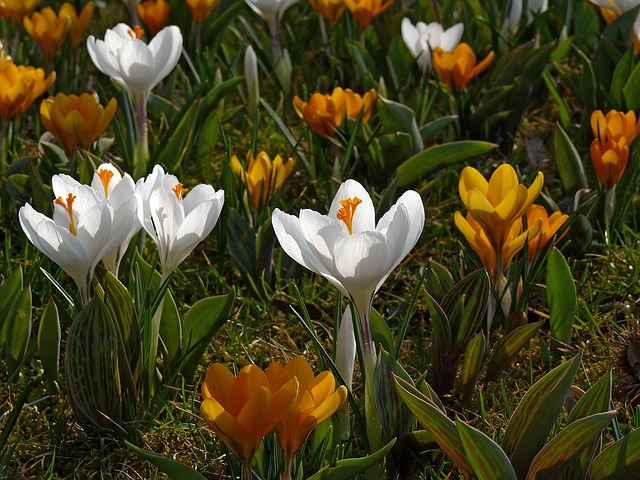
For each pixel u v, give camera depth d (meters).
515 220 1.11
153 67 1.28
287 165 1.26
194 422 1.10
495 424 1.10
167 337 1.11
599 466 0.98
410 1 1.83
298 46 1.80
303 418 0.96
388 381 1.01
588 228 1.24
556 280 1.13
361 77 1.51
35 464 1.06
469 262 1.18
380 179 1.34
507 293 1.14
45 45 1.50
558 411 0.98
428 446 1.03
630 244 1.26
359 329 1.03
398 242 0.98
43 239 1.02
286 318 1.21
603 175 1.23
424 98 1.43
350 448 1.04
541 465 0.97
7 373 1.14
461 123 1.41
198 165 1.39
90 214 1.02
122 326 1.07
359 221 1.01
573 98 1.53
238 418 0.95
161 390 1.11
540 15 1.51
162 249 1.05
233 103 1.60
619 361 1.11
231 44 1.72
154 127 1.41
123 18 1.97
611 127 1.24
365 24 1.57
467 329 1.10
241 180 1.26
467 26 1.60
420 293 1.24
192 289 1.25
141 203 1.05
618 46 1.45
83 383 1.06
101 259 1.09
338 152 1.36
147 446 1.08
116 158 1.36
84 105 1.26
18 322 1.12
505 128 1.42
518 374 1.15
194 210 1.03
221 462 1.07
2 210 1.32
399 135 1.31
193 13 1.56
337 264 0.97
